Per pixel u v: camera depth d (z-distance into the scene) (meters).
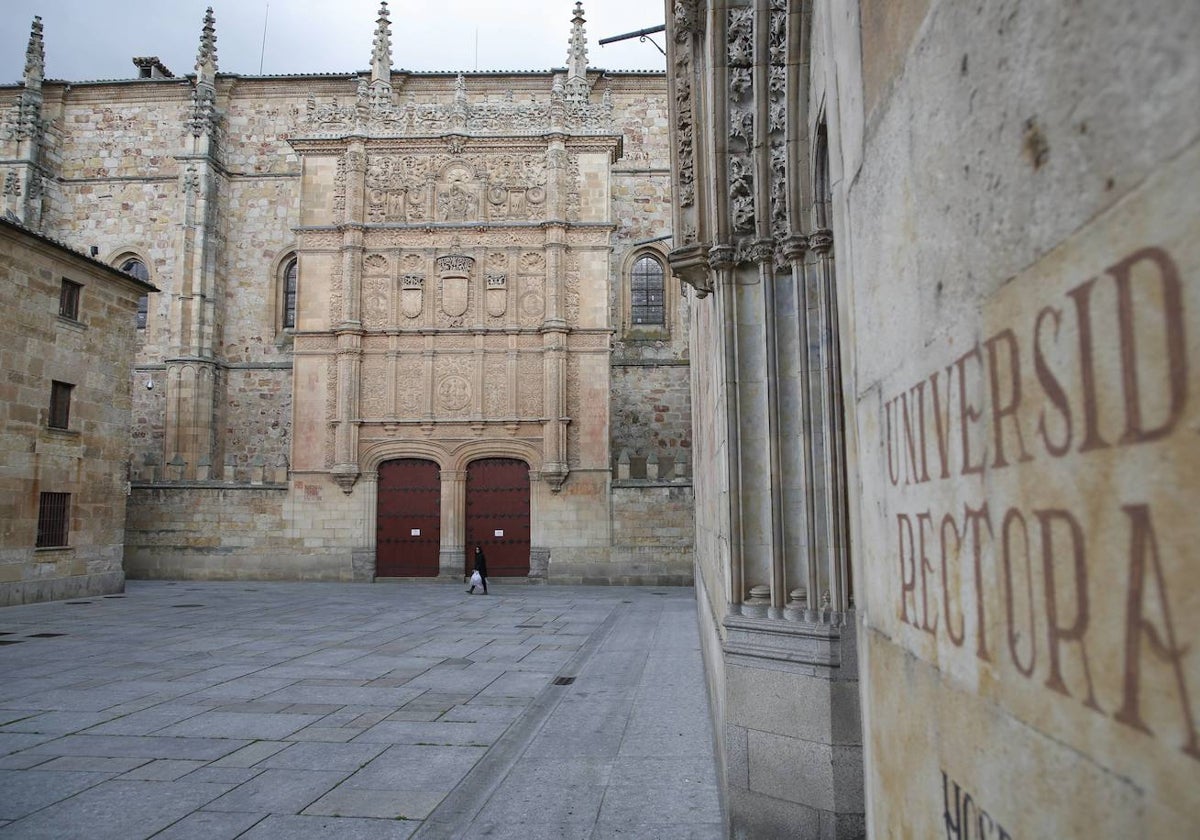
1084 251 1.32
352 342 31.03
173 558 30.39
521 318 31.50
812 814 5.33
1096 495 1.29
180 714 9.77
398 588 28.30
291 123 39.75
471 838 5.88
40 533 23.20
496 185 32.41
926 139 2.15
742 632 5.98
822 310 5.82
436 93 39.44
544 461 30.25
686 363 36.84
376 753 8.09
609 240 31.91
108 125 40.12
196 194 37.75
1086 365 1.32
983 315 1.76
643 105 39.59
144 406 38.16
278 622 18.92
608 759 7.82
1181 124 1.05
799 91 5.92
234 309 38.84
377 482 30.89
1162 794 1.12
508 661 13.59
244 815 6.37
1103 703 1.28
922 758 2.27
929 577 2.18
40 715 9.71
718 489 8.02
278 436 37.88
